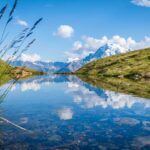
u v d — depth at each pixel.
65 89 63.72
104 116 25.06
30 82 95.75
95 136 17.08
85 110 29.16
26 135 16.53
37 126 19.45
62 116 24.67
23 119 22.38
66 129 18.88
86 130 18.72
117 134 17.75
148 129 19.38
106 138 16.61
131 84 77.25
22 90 59.41
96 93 50.91
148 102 35.44
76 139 16.12
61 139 16.02
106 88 62.41
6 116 23.73
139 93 48.00
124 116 25.12
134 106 32.06
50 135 16.86
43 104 34.31
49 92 55.00
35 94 49.69
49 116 24.48
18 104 33.78
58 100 39.62
